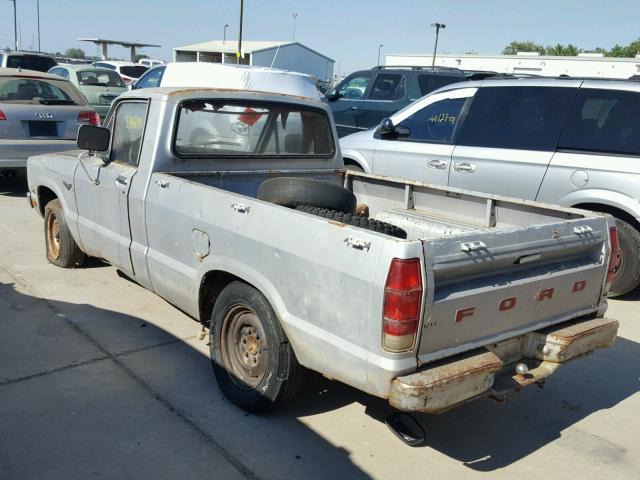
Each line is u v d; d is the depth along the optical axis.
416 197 4.84
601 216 3.71
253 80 10.42
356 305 2.90
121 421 3.54
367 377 2.89
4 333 4.59
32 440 3.32
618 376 4.52
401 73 10.53
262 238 3.36
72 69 15.07
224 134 4.67
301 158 5.12
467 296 2.96
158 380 4.03
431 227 4.52
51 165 5.68
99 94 14.88
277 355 3.41
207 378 4.09
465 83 6.82
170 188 4.11
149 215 4.30
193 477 3.11
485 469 3.33
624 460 3.49
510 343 3.35
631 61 30.61
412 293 2.74
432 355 2.90
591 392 4.26
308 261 3.11
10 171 8.77
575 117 5.98
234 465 3.22
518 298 3.21
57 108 8.84
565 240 3.41
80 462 3.17
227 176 4.66
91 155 5.18
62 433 3.40
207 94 4.53
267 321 3.41
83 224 5.24
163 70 12.12
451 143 6.77
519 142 6.26
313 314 3.12
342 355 2.98
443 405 2.84
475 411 3.94
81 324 4.82
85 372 4.09
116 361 4.26
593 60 31.92
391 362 2.79
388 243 2.78
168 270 4.16
